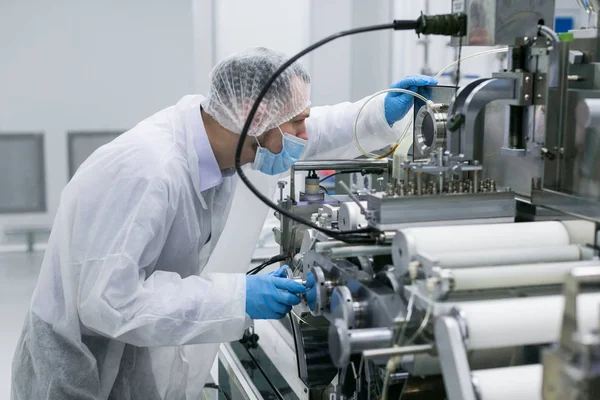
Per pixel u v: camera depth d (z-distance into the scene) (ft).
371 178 6.03
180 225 4.98
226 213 5.75
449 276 2.95
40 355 4.99
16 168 12.25
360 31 3.62
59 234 4.75
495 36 3.66
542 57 3.69
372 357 3.04
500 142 4.14
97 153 4.81
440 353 2.88
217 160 5.11
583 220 3.50
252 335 6.31
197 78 11.19
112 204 4.49
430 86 5.35
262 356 6.08
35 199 12.43
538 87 3.73
